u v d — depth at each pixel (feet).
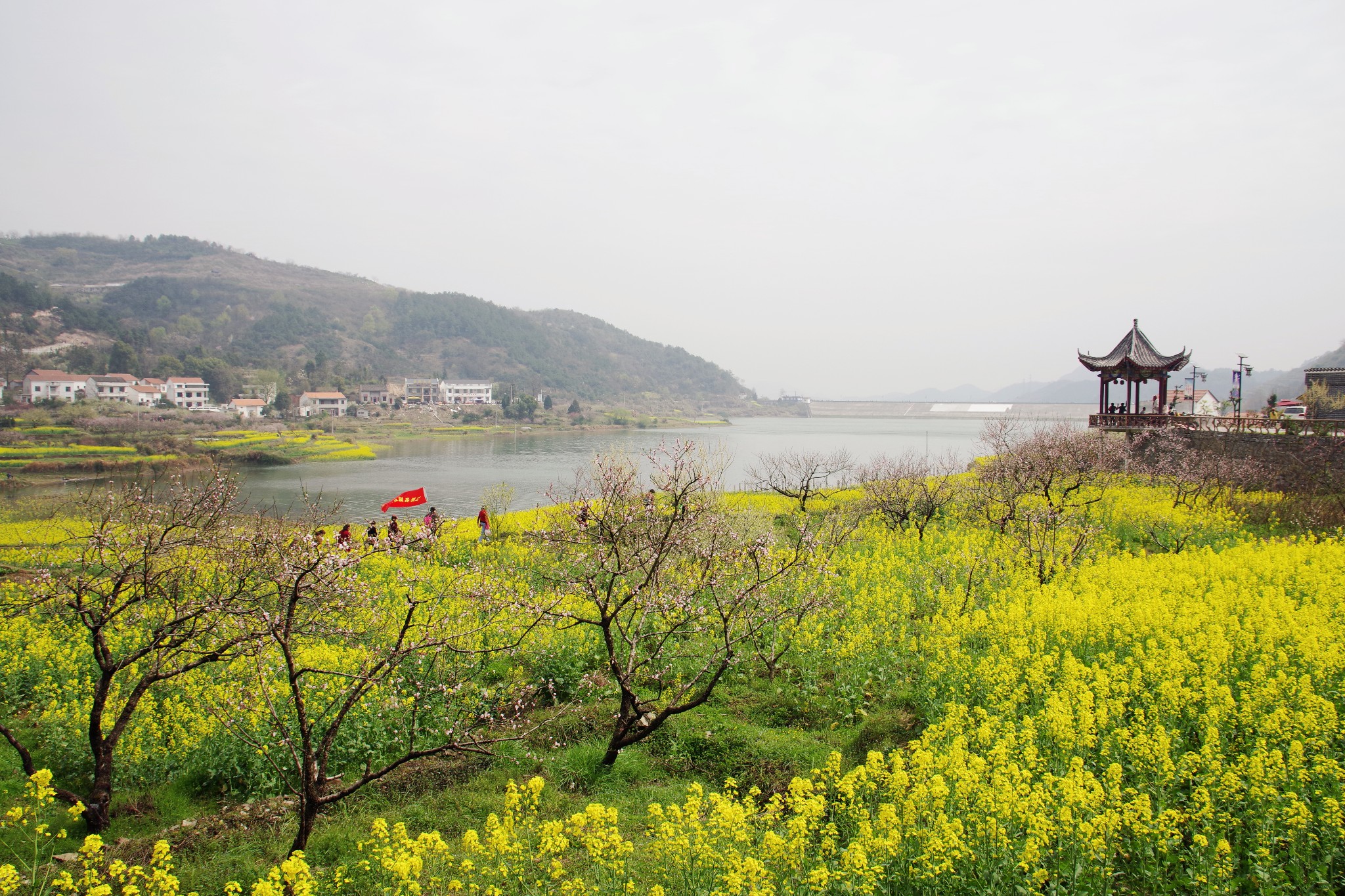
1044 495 87.10
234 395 412.57
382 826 24.54
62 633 44.24
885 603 49.70
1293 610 41.70
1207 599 45.24
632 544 40.60
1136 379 123.03
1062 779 23.79
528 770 32.89
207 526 34.71
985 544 69.31
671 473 43.86
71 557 56.85
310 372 481.05
